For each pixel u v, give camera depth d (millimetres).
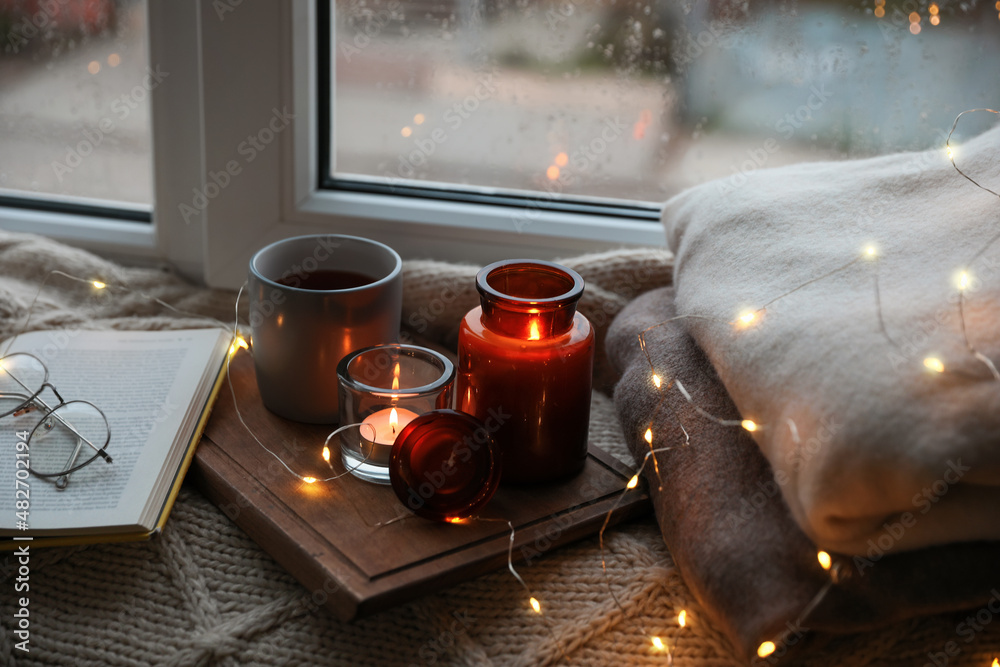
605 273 898
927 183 729
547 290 749
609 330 846
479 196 970
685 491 680
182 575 695
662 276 899
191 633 666
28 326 872
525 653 657
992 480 586
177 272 1000
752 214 751
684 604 679
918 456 580
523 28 924
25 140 995
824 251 694
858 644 652
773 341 647
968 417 581
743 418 667
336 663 656
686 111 934
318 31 925
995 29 860
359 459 729
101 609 679
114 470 726
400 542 682
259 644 662
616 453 797
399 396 717
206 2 886
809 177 786
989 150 726
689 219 805
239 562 708
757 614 619
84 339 859
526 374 708
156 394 795
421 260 946
